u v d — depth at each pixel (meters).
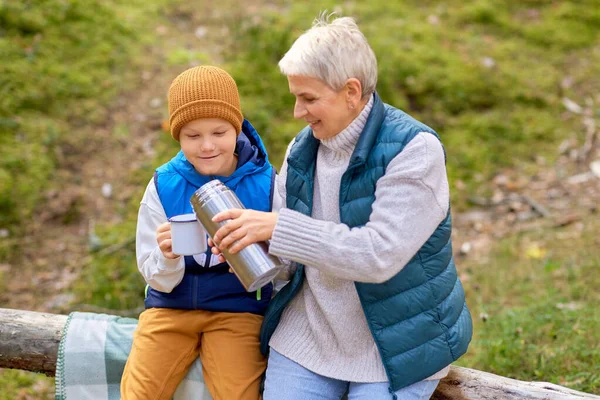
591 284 3.98
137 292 4.26
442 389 2.37
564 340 3.38
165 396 2.34
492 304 3.99
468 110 5.92
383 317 2.04
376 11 6.70
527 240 4.68
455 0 7.04
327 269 1.95
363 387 2.09
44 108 5.27
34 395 3.67
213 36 6.19
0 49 5.37
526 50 6.55
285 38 5.95
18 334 2.69
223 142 2.20
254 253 1.97
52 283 4.35
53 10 5.82
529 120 5.85
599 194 5.07
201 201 2.02
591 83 6.25
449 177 5.35
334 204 2.12
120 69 5.71
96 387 2.58
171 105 2.20
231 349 2.30
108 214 4.79
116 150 5.17
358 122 2.06
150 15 6.31
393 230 1.93
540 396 2.27
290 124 5.41
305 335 2.20
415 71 6.01
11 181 4.78
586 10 7.00
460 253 4.68
